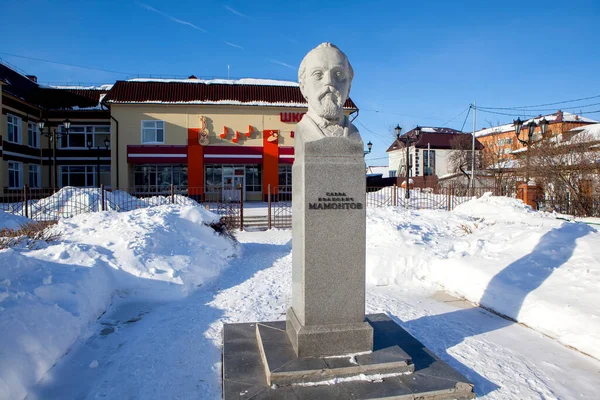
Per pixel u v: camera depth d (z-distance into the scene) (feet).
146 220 32.17
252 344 15.12
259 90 102.63
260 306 20.70
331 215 13.73
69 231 30.73
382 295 22.99
